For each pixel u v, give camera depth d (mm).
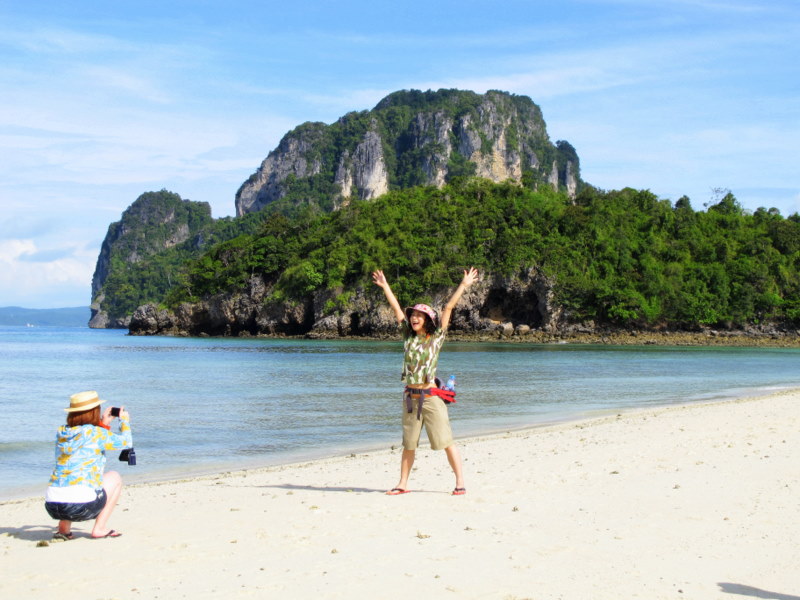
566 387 32625
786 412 20359
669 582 6066
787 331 110562
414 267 110062
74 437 7434
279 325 116000
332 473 12328
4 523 8773
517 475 11172
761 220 131000
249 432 18828
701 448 13727
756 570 6422
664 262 115812
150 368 47094
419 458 13711
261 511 8844
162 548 7074
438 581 6023
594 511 8641
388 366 47781
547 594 5734
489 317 110000
